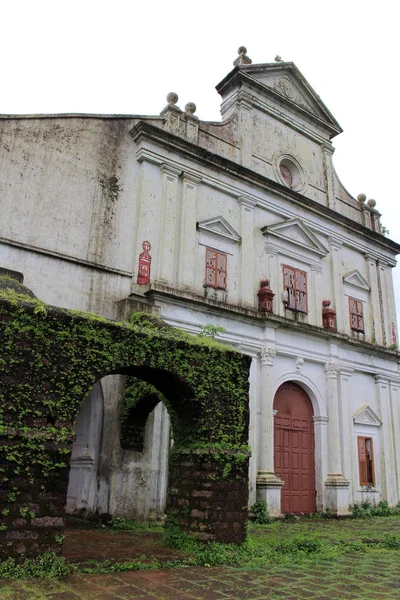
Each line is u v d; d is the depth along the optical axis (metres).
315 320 17.02
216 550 7.38
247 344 14.45
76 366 6.88
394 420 18.55
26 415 6.33
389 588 6.29
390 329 19.84
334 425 16.09
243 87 17.20
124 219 13.30
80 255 12.32
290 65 18.72
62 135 12.86
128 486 10.82
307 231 17.39
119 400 11.26
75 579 5.88
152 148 14.02
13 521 5.93
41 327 6.69
